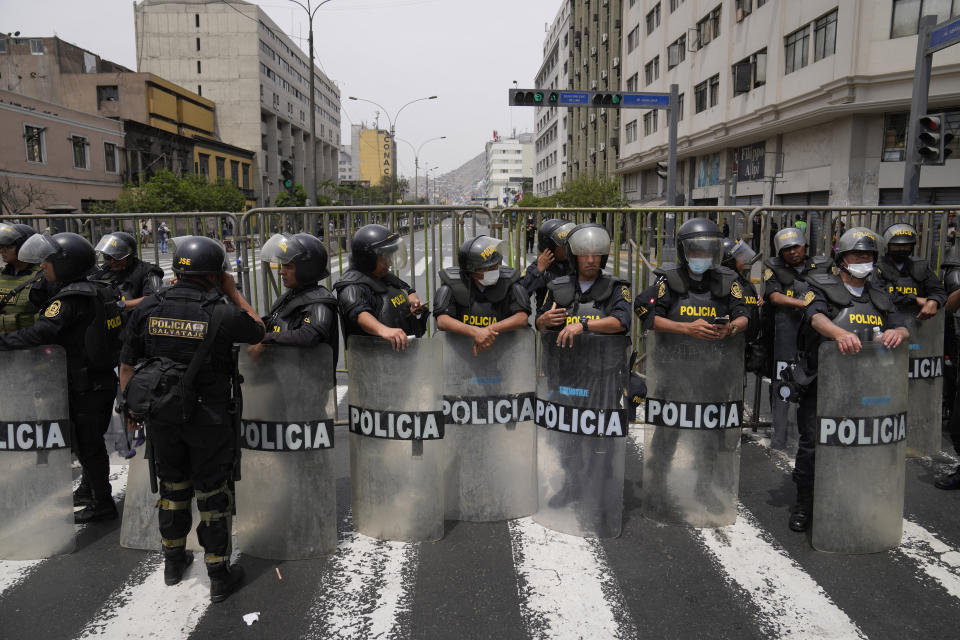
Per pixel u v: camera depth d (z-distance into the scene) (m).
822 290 3.71
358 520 3.79
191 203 43.09
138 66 81.38
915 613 2.95
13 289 4.09
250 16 80.25
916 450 5.03
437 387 3.60
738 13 25.94
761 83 24.44
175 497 3.16
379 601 3.06
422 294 8.65
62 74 55.50
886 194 19.69
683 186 35.12
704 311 3.78
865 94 18.80
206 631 2.85
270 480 3.48
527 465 4.02
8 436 3.49
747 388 6.96
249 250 5.94
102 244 4.74
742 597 3.08
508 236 5.70
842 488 3.47
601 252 3.61
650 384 3.91
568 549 3.57
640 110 39.97
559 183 73.25
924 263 4.99
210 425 3.00
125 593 3.16
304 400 3.44
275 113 88.44
